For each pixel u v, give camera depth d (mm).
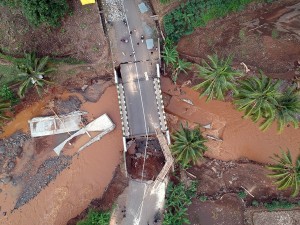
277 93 35375
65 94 46219
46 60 42219
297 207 42281
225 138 44719
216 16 44781
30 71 41844
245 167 43656
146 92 43312
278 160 41531
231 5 44250
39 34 43625
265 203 42219
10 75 44469
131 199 42062
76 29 44344
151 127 42875
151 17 44000
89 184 44719
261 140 44469
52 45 44531
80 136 45531
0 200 44969
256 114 37375
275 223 42312
